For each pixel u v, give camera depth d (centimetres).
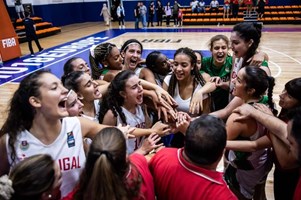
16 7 1498
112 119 200
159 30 1595
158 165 131
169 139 235
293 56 889
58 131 143
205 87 223
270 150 179
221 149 118
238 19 1667
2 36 945
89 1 2127
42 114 137
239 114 163
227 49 269
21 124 138
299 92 159
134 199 108
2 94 633
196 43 1140
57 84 139
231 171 186
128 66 286
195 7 1794
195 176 118
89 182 102
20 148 138
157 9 1788
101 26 1897
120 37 1391
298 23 1638
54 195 115
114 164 103
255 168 177
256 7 1644
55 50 1130
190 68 221
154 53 266
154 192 129
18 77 771
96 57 289
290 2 1833
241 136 165
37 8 1709
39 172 104
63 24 1955
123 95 197
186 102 230
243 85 169
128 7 2114
